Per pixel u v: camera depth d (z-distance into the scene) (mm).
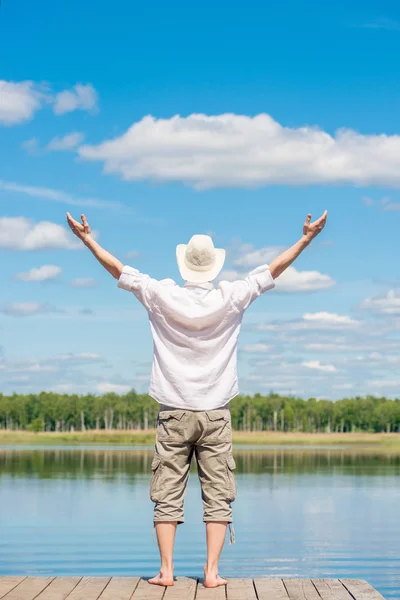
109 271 5684
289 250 5621
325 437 134125
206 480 5418
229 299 5391
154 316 5480
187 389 5336
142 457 41656
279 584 5379
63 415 146625
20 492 18344
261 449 66812
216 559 5359
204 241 5703
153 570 8898
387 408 145375
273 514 14469
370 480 23016
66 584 5352
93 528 12312
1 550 10219
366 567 9234
